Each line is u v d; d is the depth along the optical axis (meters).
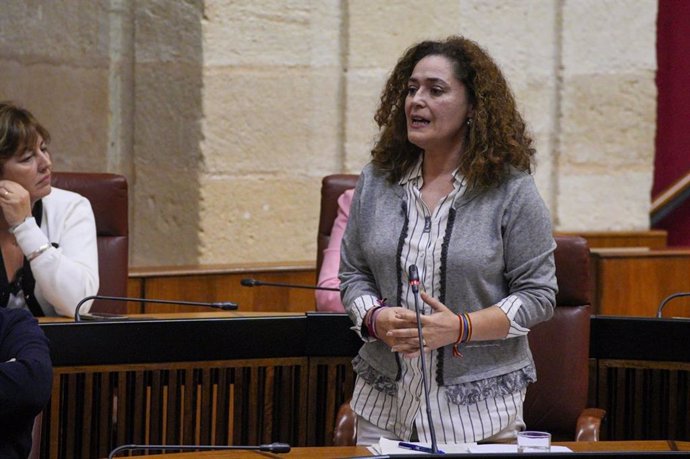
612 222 14.88
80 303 8.11
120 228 9.60
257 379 8.25
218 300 11.52
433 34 13.73
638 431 8.39
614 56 14.73
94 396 7.90
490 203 6.70
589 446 6.52
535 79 14.47
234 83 12.96
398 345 6.47
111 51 13.57
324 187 10.09
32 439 6.68
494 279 6.70
